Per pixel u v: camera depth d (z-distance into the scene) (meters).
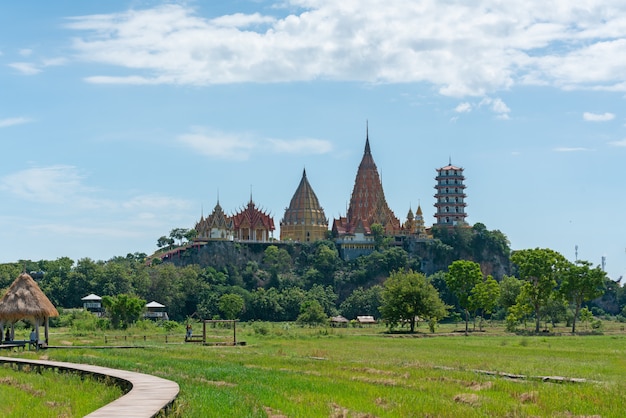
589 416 48.19
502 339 153.00
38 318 104.44
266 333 162.50
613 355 102.31
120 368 70.88
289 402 50.47
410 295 189.88
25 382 62.00
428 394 55.56
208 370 69.62
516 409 49.34
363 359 87.69
